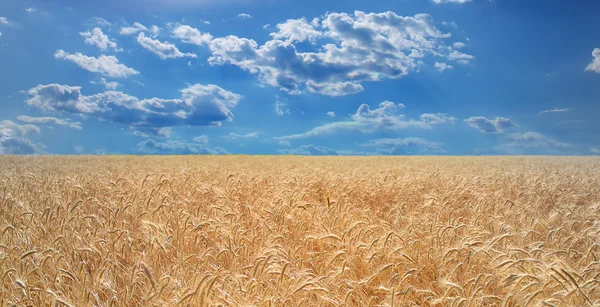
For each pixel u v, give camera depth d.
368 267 4.16
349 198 8.36
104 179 11.35
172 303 3.27
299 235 5.47
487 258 4.38
